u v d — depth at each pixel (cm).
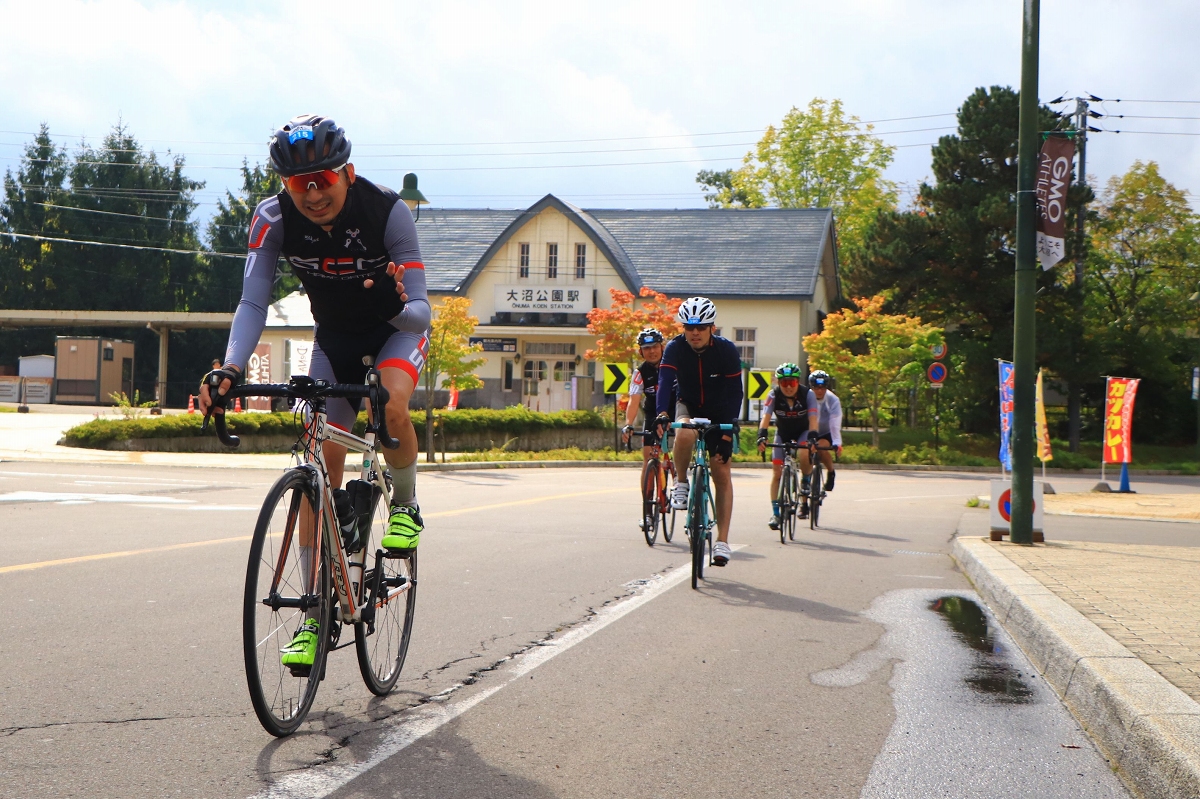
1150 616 566
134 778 328
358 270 415
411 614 471
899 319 3375
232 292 7312
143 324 4888
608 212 4450
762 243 4084
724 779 350
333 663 489
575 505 1380
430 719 406
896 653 553
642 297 3488
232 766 343
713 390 794
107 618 568
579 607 654
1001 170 3912
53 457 1911
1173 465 3469
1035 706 454
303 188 387
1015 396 975
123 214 6994
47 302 6794
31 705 403
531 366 3988
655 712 427
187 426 2247
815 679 491
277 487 358
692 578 751
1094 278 4519
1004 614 651
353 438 406
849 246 5300
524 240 3991
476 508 1300
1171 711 371
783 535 1068
